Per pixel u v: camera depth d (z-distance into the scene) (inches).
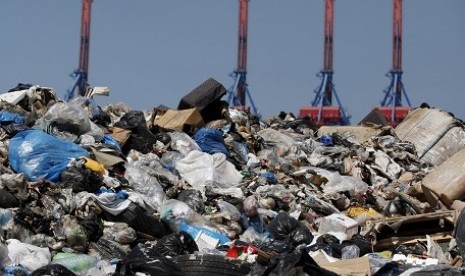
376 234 1371.8
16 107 1603.1
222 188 1568.7
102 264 1150.3
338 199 1616.6
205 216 1412.4
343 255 1229.7
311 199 1560.0
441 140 2124.8
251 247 1125.1
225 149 1756.9
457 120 2166.6
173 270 1039.6
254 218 1440.7
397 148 2033.7
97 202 1323.8
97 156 1505.9
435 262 1151.0
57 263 1131.3
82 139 1562.5
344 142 2010.3
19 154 1424.7
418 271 1057.5
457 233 1235.2
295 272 1003.9
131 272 1034.1
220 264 1062.4
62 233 1258.6
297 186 1648.6
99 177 1407.5
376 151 1953.7
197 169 1625.2
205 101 1978.3
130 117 1712.6
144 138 1692.9
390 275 1073.5
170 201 1382.9
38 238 1250.6
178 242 1179.9
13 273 1071.6
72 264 1165.1
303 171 1724.9
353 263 1084.5
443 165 1604.3
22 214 1258.6
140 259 1053.8
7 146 1466.5
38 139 1443.2
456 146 2114.9
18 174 1327.5
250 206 1438.2
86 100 1755.7
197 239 1315.2
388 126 2190.0
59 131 1568.7
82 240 1259.8
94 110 1749.5
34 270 1067.9
